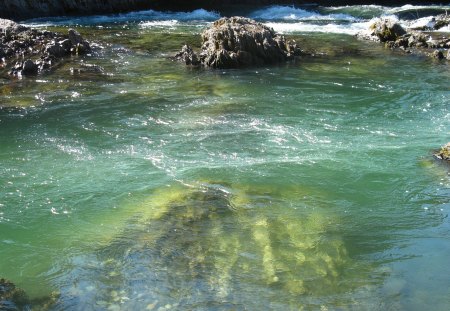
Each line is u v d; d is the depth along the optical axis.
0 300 5.53
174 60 17.27
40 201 7.88
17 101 12.64
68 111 11.93
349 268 6.17
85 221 7.33
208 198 7.88
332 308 5.48
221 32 17.33
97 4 30.53
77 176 8.70
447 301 5.58
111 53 18.09
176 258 6.38
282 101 12.71
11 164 9.16
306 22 26.94
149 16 29.66
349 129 10.78
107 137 10.39
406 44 19.69
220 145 9.95
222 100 12.81
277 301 5.59
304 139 10.23
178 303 5.57
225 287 5.82
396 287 5.81
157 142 10.12
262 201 7.80
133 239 6.84
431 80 14.66
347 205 7.70
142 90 13.69
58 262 6.38
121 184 8.38
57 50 17.36
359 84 14.26
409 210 7.54
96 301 5.63
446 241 6.72
